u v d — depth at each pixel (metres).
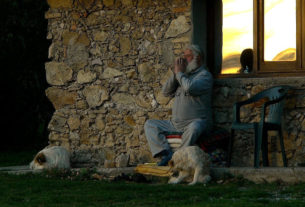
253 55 14.66
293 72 14.27
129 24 15.36
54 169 13.71
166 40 15.00
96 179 12.96
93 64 15.66
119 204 9.47
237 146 14.31
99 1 15.63
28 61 25.66
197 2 14.98
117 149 15.38
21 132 26.45
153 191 10.81
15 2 24.94
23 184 11.88
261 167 12.93
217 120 14.55
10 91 25.52
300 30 14.25
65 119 15.85
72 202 9.80
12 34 24.77
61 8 15.95
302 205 9.01
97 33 15.66
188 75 14.25
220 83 14.51
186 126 14.03
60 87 15.95
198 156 12.08
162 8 15.05
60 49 15.97
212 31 15.05
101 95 15.57
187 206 9.02
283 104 13.60
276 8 14.51
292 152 13.84
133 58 15.31
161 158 14.11
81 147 15.69
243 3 14.83
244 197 9.98
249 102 13.77
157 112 15.02
